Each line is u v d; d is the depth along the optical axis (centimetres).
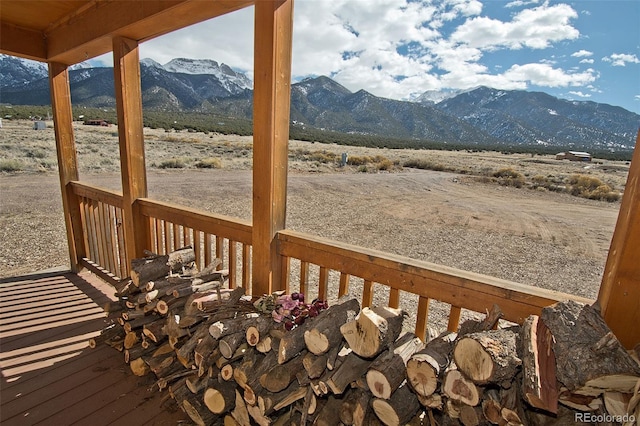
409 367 121
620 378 89
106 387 206
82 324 277
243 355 167
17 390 201
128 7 227
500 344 107
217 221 232
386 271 162
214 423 181
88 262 365
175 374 191
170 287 213
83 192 348
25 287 340
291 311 170
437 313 270
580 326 100
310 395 146
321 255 184
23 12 279
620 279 104
